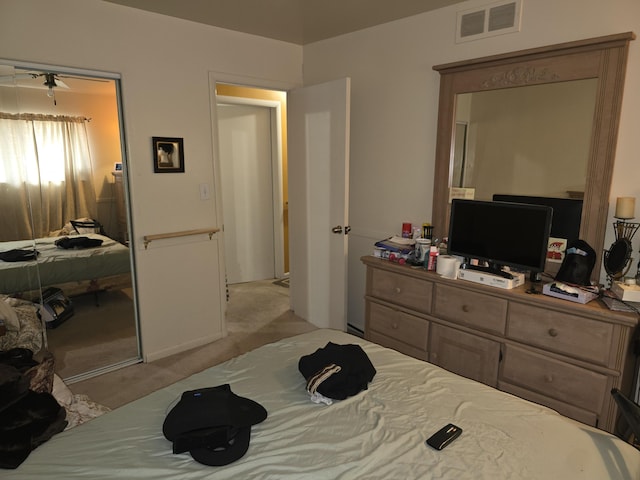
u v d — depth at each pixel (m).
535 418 1.41
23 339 2.20
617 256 2.00
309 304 3.70
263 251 5.01
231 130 4.59
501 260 2.29
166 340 3.09
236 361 1.83
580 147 2.19
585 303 1.93
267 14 2.83
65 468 1.19
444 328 2.45
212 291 3.30
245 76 3.30
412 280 2.59
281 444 1.27
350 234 3.53
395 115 3.05
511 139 2.45
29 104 3.11
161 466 1.19
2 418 1.39
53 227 3.38
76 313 3.56
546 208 2.07
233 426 1.30
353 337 2.10
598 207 2.16
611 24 2.05
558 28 2.22
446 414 1.42
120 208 3.47
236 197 4.74
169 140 2.91
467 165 2.66
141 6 2.63
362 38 3.18
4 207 2.49
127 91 2.70
